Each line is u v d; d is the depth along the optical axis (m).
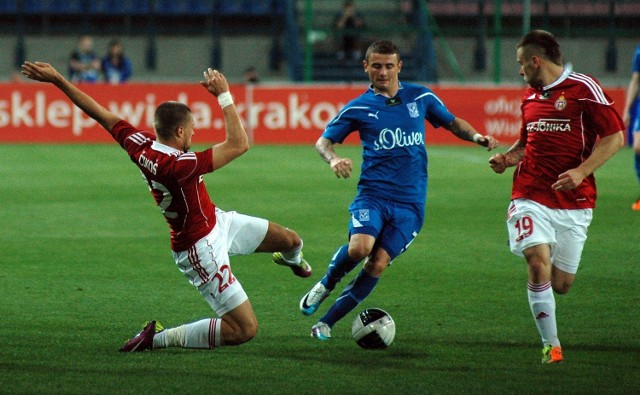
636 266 31.14
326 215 42.03
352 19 87.62
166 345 20.95
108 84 74.94
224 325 20.41
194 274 20.42
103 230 38.00
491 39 100.06
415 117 22.58
